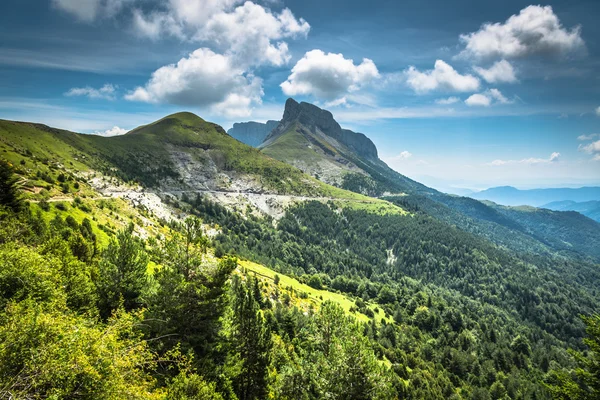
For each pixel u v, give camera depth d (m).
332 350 31.39
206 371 27.47
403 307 175.75
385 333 120.31
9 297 24.27
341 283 195.38
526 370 126.50
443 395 91.50
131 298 40.16
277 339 58.09
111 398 15.27
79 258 47.09
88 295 34.66
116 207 156.25
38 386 13.99
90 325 20.95
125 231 42.25
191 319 30.97
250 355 33.19
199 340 30.62
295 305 106.75
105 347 16.42
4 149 178.12
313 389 33.00
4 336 14.41
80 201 123.75
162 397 20.53
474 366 117.69
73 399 14.31
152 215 198.75
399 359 101.88
